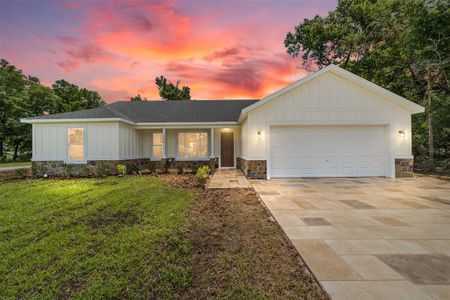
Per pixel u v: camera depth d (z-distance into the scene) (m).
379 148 9.84
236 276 2.51
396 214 4.68
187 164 13.70
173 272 2.56
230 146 13.84
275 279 2.44
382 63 14.80
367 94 9.66
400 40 12.52
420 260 2.75
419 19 10.43
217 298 2.15
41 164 10.76
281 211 4.94
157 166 13.84
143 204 5.42
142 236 3.56
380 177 9.71
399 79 14.08
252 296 2.16
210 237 3.59
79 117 10.79
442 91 12.17
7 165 17.11
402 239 3.39
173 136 13.73
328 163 9.81
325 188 7.55
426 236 3.50
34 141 10.80
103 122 10.84
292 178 9.71
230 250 3.14
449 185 8.02
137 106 15.29
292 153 9.81
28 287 2.33
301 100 9.64
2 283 2.40
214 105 15.42
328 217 4.51
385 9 14.01
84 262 2.79
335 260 2.76
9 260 2.87
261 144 9.64
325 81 9.65
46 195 6.39
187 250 3.08
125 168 10.47
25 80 24.92
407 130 9.65
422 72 12.55
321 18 18.00
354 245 3.20
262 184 8.34
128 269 2.64
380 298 2.05
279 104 9.63
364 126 9.80
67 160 10.75
